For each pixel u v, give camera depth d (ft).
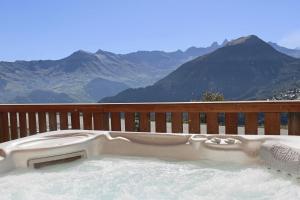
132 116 14.60
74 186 9.68
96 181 10.06
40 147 11.23
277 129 12.55
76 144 11.93
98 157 12.45
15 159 10.87
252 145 10.80
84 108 15.10
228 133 13.29
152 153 12.07
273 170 9.75
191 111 13.60
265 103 12.55
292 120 12.39
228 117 13.24
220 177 9.91
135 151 12.32
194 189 9.19
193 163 11.29
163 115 14.16
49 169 11.20
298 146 9.48
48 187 9.59
